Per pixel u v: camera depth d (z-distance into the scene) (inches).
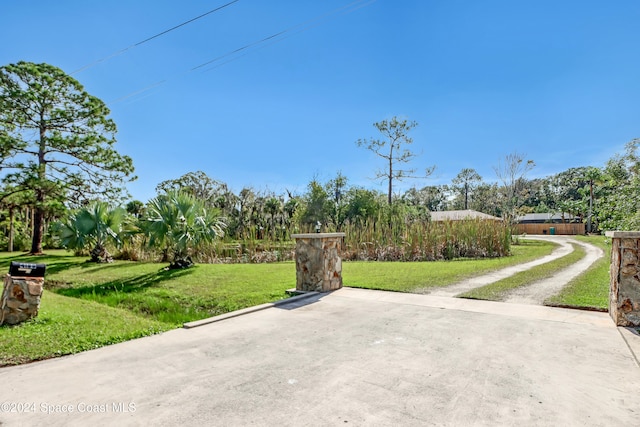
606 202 392.2
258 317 202.8
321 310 217.6
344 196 1071.0
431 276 347.9
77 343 156.6
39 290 197.2
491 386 111.2
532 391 107.8
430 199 2325.3
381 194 1176.8
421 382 114.5
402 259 549.6
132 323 192.4
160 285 353.1
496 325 178.7
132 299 306.7
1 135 786.2
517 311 206.7
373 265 456.8
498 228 598.2
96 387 113.0
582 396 104.7
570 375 119.2
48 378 120.2
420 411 96.3
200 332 174.9
